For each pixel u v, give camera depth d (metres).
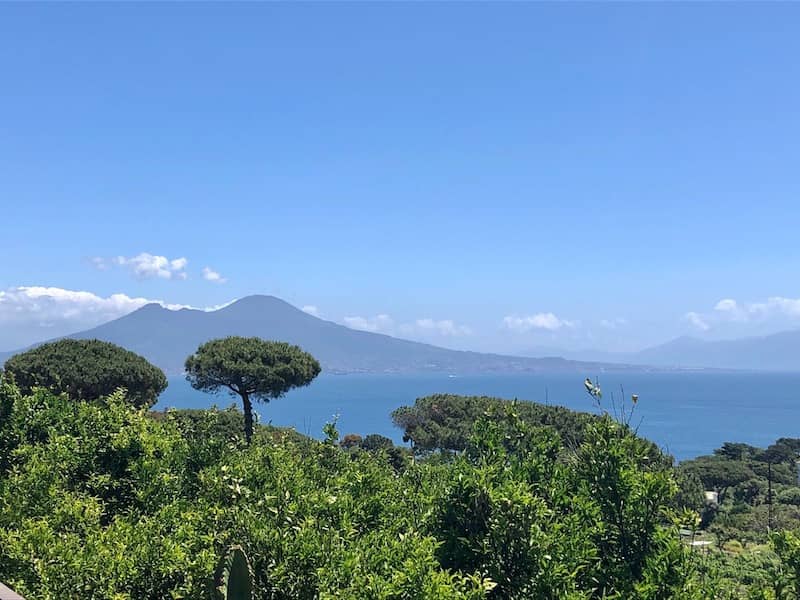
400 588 4.67
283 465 7.92
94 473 7.90
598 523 5.78
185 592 5.43
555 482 6.43
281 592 5.10
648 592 5.14
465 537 5.57
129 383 28.23
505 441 7.09
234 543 5.38
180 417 11.28
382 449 10.18
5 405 9.57
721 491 53.88
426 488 6.91
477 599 4.72
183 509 7.06
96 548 5.80
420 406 33.81
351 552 5.28
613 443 6.13
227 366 27.69
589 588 5.53
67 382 26.03
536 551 5.23
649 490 5.82
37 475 7.59
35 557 5.70
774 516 37.66
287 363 29.47
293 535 5.51
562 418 19.45
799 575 5.76
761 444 109.31
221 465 7.38
